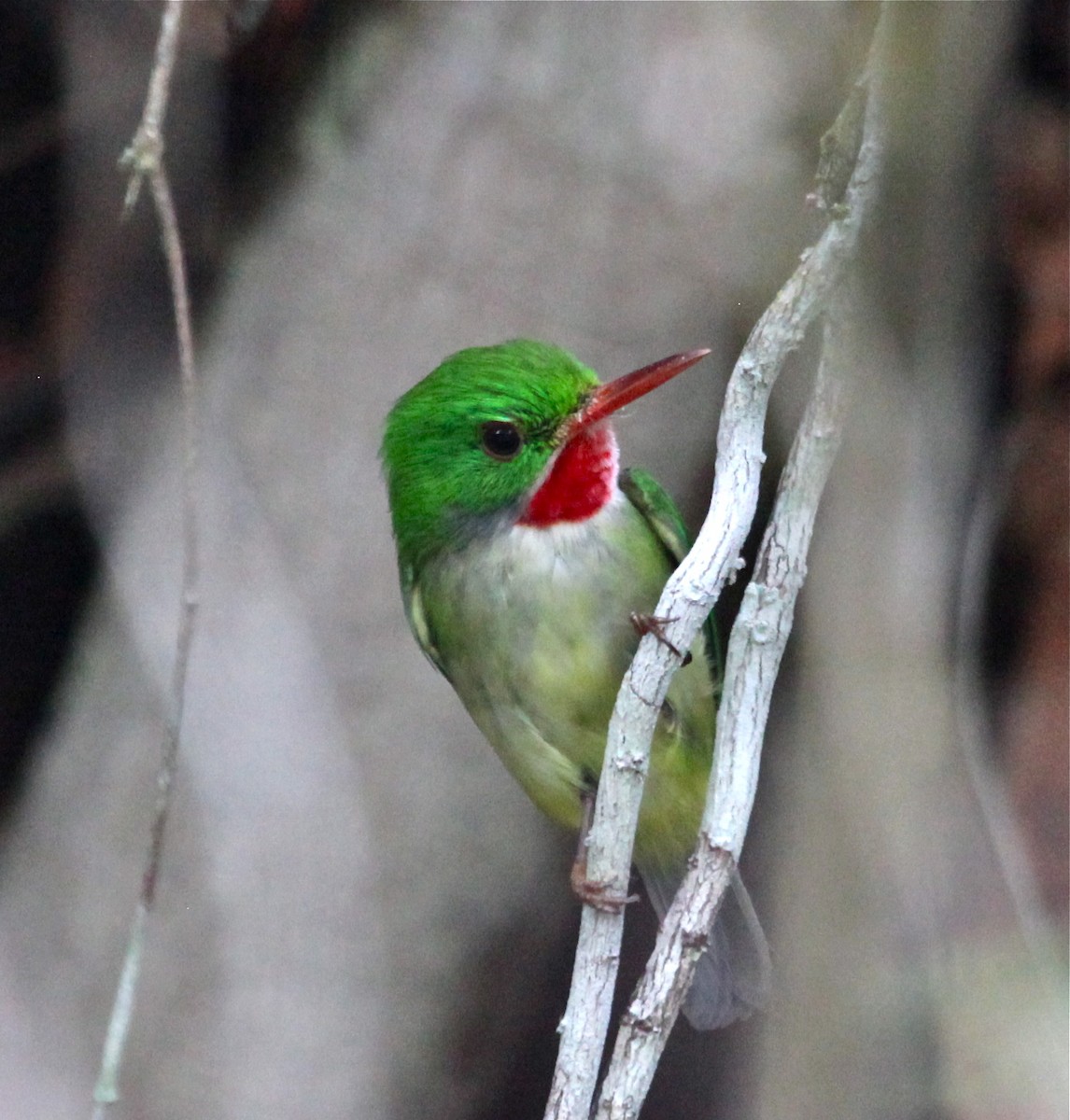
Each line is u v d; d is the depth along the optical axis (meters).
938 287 5.92
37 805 9.23
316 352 9.22
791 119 8.99
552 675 8.25
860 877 6.33
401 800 8.97
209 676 8.94
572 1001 5.97
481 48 9.24
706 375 9.26
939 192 5.79
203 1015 8.77
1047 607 10.03
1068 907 9.38
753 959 8.19
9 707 11.05
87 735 9.23
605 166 9.10
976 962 7.04
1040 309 9.86
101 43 10.27
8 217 10.62
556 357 8.20
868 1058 6.54
